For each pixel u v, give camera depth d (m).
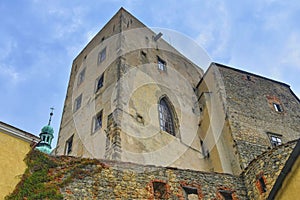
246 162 15.07
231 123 16.77
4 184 8.91
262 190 12.45
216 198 12.26
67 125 19.28
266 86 20.25
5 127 9.66
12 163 9.38
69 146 17.91
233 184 13.08
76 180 10.34
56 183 9.93
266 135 16.97
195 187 12.20
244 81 19.84
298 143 7.70
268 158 12.81
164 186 11.69
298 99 20.69
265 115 18.17
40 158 10.18
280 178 8.08
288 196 7.86
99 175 10.81
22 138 9.96
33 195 9.27
